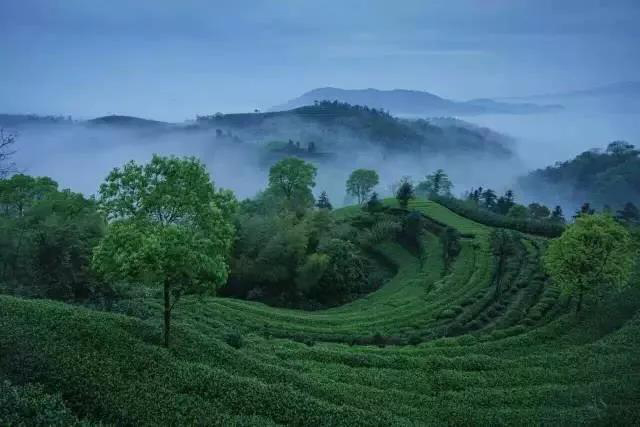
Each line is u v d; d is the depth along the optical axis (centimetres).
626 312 5244
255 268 7656
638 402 3195
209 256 3250
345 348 4666
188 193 3334
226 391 2844
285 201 9725
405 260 8906
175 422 2388
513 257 7531
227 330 4775
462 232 8956
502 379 3756
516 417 3119
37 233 4956
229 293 7688
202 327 4541
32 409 2186
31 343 2903
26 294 4497
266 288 7744
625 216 13338
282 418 2711
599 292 5494
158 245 2955
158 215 3378
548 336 4838
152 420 2373
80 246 4994
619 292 5650
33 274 4809
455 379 3738
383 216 10481
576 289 5331
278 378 3341
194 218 3381
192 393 2761
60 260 4888
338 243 8275
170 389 2736
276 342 4600
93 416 2394
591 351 4244
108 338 3177
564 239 5397
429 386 3656
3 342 2888
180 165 3409
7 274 4928
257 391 2908
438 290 6775
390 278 8538
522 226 9319
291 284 7806
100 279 4981
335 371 3822
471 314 5822
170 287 3550
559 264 5328
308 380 3406
